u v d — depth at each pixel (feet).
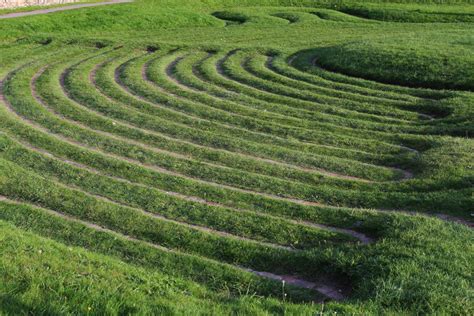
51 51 103.76
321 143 57.57
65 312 22.80
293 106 71.41
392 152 54.85
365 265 30.68
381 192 43.83
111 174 48.19
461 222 38.06
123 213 40.16
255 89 78.69
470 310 25.20
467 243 32.48
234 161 51.49
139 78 82.89
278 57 99.55
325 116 66.18
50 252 31.96
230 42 121.19
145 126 61.62
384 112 67.92
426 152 52.70
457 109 65.82
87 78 82.58
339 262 31.55
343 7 175.73
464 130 59.21
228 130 60.75
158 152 53.52
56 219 39.19
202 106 69.31
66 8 148.97
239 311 25.27
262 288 30.53
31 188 44.06
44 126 60.70
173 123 62.49
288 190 45.09
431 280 27.71
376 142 57.11
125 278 29.53
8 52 101.96
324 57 95.76
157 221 38.99
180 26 143.74
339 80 83.05
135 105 69.72
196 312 24.56
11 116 63.31
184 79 82.99
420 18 154.40
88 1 166.50
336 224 38.73
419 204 41.24
